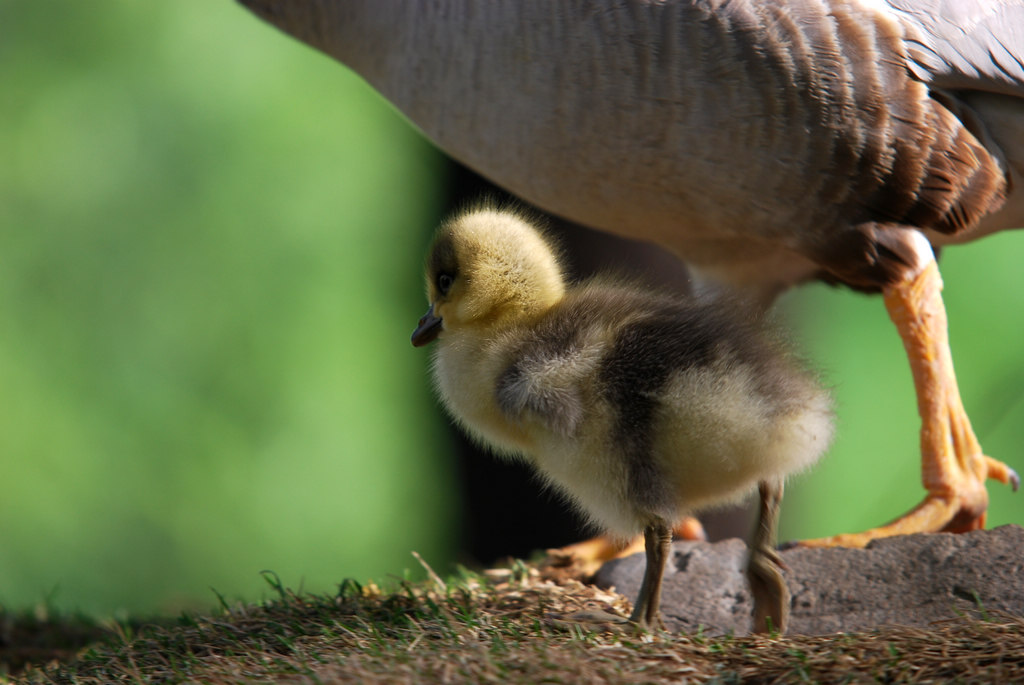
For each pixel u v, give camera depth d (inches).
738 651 275.6
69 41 993.5
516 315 323.0
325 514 1010.1
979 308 824.3
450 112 401.4
